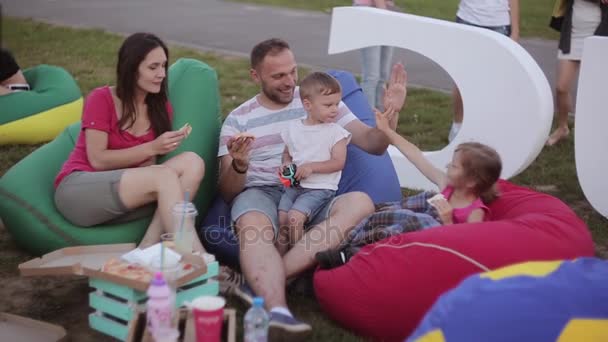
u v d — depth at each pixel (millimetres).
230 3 15750
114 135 3943
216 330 2900
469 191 3758
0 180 4180
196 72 4539
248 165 3980
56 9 14172
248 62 9945
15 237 4180
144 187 3742
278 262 3605
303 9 15320
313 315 3676
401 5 15742
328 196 4031
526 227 3416
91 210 3850
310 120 4090
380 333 3375
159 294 2900
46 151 4336
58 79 6508
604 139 4996
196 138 4336
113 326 3379
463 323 2773
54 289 3912
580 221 3672
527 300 2783
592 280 2885
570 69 6551
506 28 6508
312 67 10000
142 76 3840
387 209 3926
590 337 2732
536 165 6254
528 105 4992
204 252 3619
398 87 3963
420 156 3990
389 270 3316
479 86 5160
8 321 3504
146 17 13625
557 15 6543
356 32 5582
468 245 3260
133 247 3656
